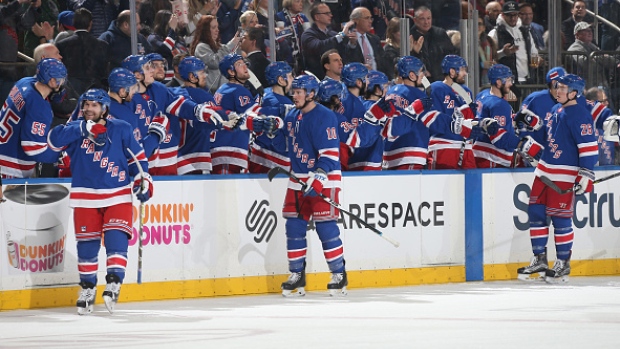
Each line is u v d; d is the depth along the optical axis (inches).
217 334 604.4
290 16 1042.7
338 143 804.0
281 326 638.5
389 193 884.0
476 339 569.3
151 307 761.6
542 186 911.0
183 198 813.2
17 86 775.7
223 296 828.6
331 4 1060.5
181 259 813.9
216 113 837.2
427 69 1118.4
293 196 811.4
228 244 831.1
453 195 912.9
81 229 732.7
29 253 759.7
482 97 983.0
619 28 1199.6
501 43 1146.0
